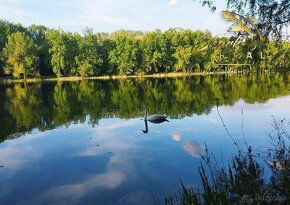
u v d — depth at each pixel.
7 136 16.92
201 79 61.31
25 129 18.58
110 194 9.35
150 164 11.54
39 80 80.19
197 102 27.36
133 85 51.97
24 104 30.48
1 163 12.45
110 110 25.05
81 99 33.38
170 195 8.91
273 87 36.47
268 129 15.05
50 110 25.92
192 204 6.07
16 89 51.22
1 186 10.27
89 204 8.85
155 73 93.81
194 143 13.80
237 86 40.88
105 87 49.84
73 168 11.64
